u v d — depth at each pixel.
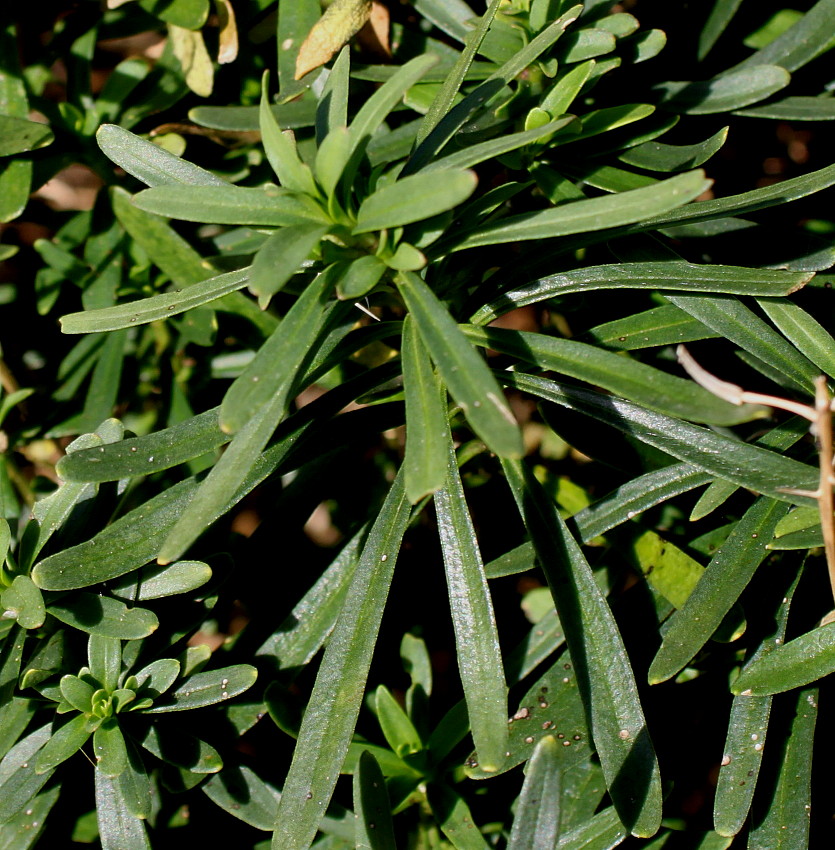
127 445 0.33
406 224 0.33
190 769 0.34
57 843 0.35
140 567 0.34
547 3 0.35
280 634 0.35
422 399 0.32
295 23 0.37
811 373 0.34
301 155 0.37
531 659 0.35
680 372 0.37
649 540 0.35
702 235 0.36
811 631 0.33
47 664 0.34
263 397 0.31
